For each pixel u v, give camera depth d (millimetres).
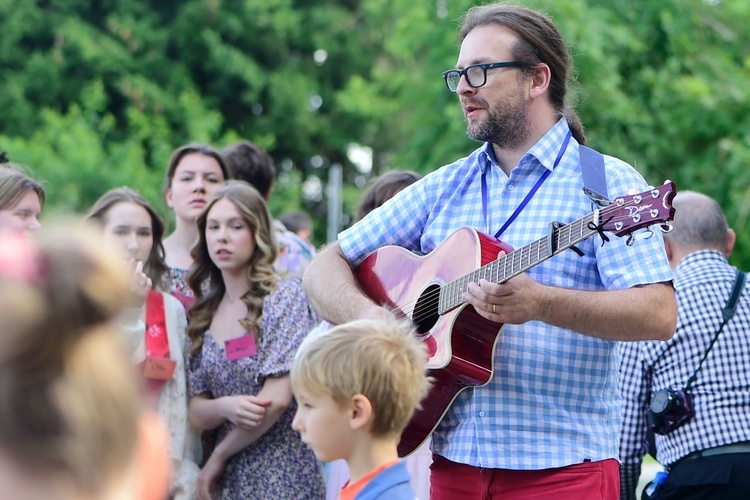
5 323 1771
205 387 6547
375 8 27141
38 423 1799
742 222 14641
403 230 5145
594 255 4457
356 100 24375
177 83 28047
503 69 4637
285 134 29781
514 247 4590
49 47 28297
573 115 4902
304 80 29766
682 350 5711
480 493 4520
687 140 15992
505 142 4719
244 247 6586
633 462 5930
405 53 17391
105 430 1830
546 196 4594
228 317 6617
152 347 6367
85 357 1824
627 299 4168
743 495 5516
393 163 17781
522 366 4461
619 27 15648
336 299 5000
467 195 4902
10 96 26719
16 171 6066
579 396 4469
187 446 6465
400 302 4930
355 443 3768
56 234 1861
